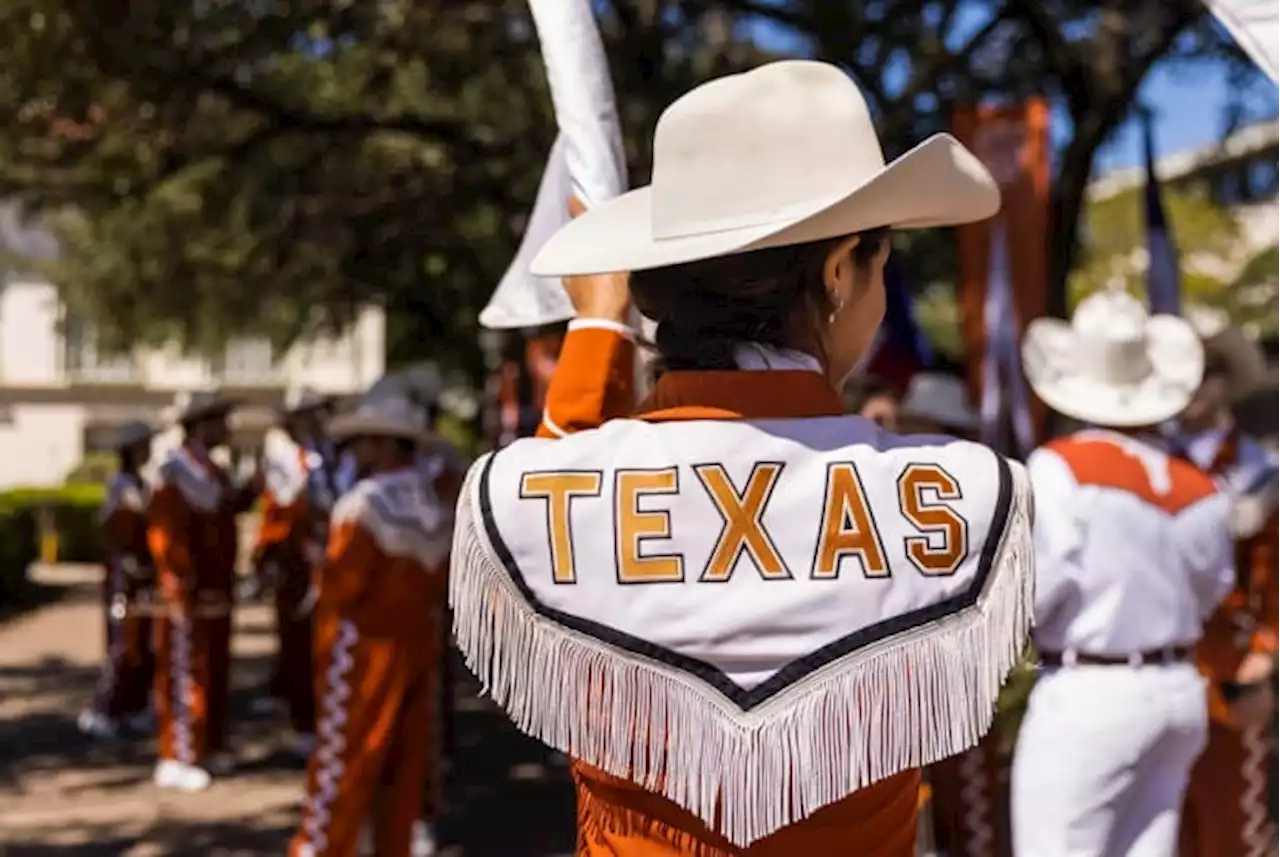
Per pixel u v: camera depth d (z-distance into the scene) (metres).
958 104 8.82
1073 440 3.91
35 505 22.25
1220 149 10.04
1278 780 6.24
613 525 1.71
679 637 1.67
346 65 10.48
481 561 1.73
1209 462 4.61
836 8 8.80
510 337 13.02
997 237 7.11
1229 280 23.03
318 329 16.95
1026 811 3.92
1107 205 23.94
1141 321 3.98
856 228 1.74
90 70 8.18
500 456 1.79
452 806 7.41
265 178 10.70
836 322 1.85
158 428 10.34
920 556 1.69
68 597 18.69
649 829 1.73
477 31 9.61
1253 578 4.41
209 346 16.25
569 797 7.61
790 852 1.68
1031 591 1.73
